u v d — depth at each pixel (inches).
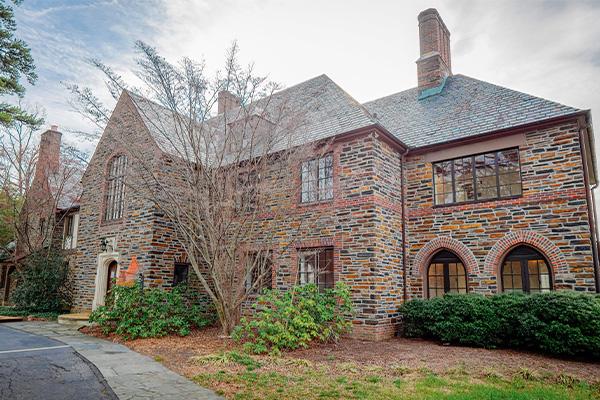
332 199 466.0
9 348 334.3
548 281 397.4
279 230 496.4
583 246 375.9
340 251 445.7
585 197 382.3
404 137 527.2
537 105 437.7
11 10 386.9
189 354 315.3
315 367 273.7
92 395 208.5
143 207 538.0
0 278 893.2
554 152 406.0
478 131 458.6
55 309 640.4
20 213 729.6
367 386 228.4
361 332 413.1
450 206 463.5
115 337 398.3
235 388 219.8
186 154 383.2
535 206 408.5
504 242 420.8
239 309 419.5
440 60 586.9
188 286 549.6
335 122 492.7
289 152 422.0
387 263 440.5
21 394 207.9
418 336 419.5
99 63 374.9
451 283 458.3
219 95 401.7
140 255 527.8
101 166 644.1
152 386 223.3
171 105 371.2
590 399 212.8
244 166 418.9
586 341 302.2
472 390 223.0
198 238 409.7
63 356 303.4
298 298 387.9
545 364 295.3
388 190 462.3
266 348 326.3
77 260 655.8
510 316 356.2
